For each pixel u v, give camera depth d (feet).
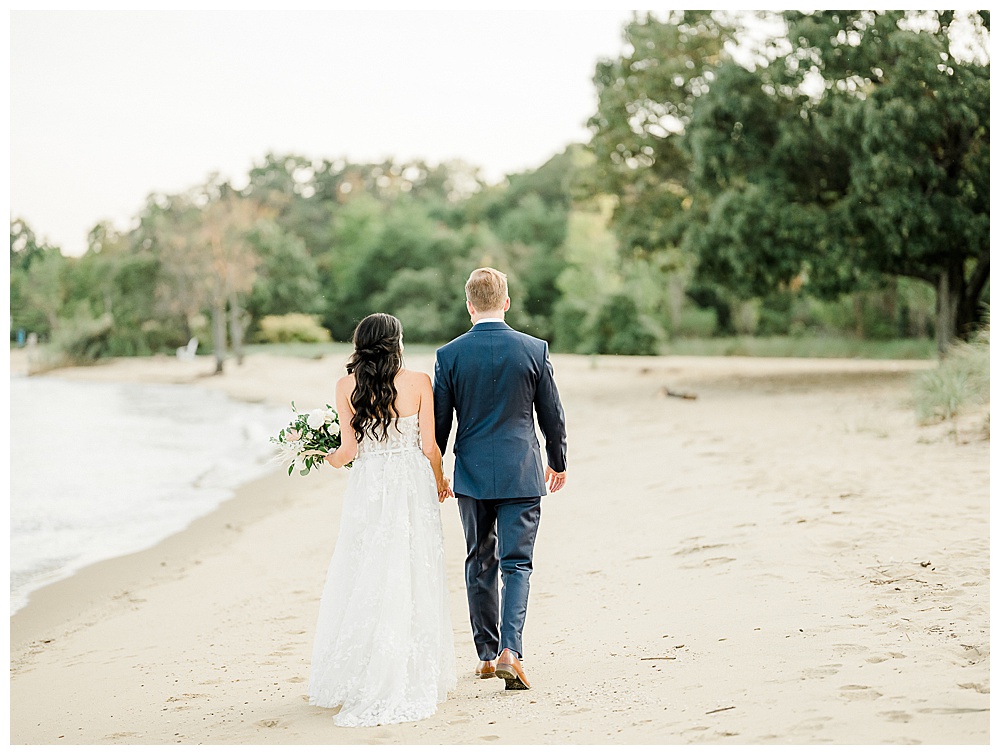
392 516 13.09
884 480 26.00
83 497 38.22
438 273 185.47
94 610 21.62
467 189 270.67
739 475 29.30
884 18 55.47
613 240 151.84
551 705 11.96
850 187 60.90
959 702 10.62
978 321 63.52
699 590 17.43
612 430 46.37
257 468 46.24
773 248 61.26
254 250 186.91
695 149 61.98
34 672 16.48
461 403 13.62
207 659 16.40
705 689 11.89
